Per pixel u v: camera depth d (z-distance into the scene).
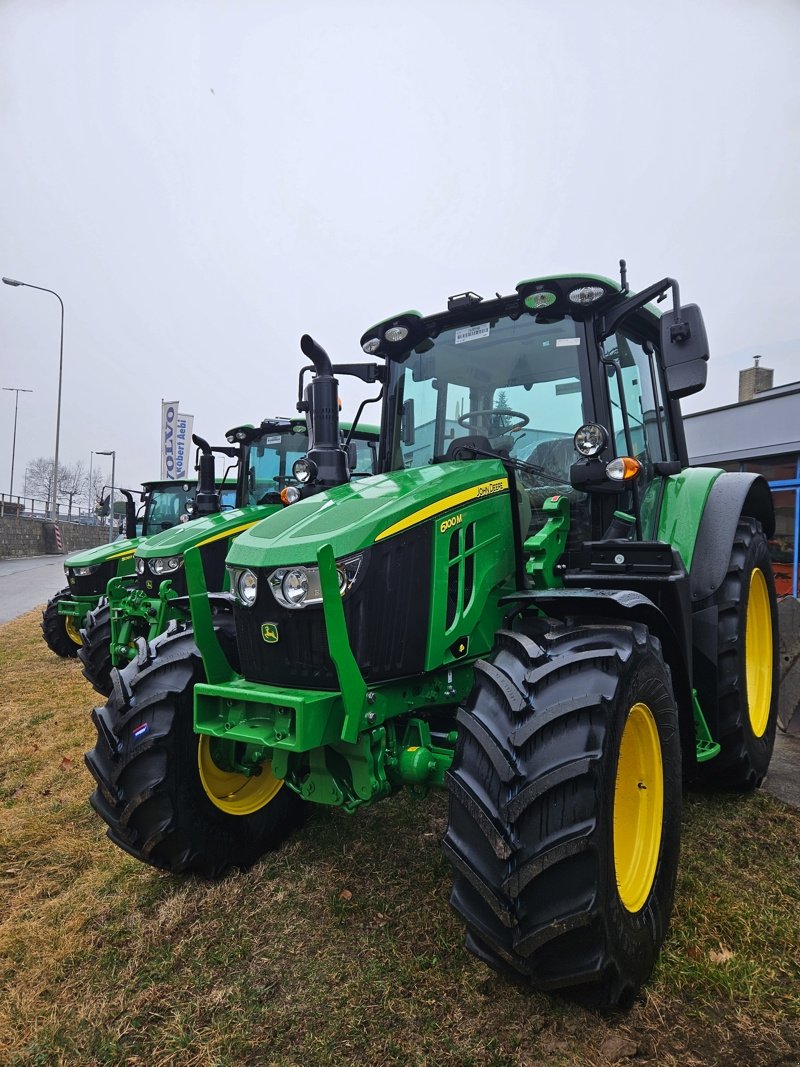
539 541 2.62
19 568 21.48
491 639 2.61
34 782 3.98
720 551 3.33
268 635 2.35
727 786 3.43
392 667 2.34
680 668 2.60
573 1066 1.79
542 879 1.83
